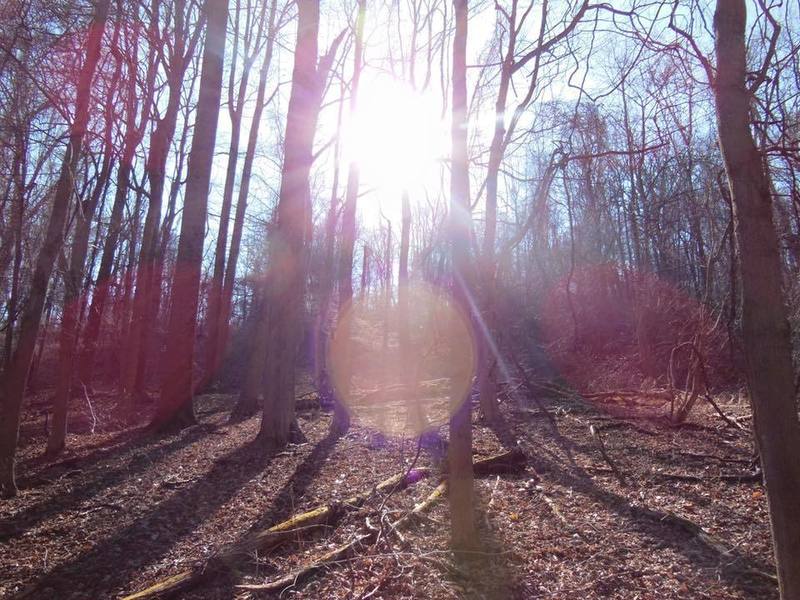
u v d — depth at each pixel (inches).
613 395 538.6
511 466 320.8
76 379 696.4
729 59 119.3
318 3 418.3
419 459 347.3
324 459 352.5
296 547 217.3
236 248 827.4
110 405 639.1
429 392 581.6
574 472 308.2
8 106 335.0
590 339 725.3
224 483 306.2
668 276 669.9
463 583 184.2
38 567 205.8
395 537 220.1
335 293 1045.2
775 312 112.0
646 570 192.2
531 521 238.8
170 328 493.4
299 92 410.3
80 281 464.1
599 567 195.5
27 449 418.3
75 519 254.5
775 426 110.3
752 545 206.2
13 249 432.1
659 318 624.1
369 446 387.9
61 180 296.0
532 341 765.9
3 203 388.8
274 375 403.5
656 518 235.8
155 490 296.2
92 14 307.7
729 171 118.0
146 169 705.6
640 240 685.3
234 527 240.8
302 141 410.3
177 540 229.1
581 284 784.9
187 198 487.5
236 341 1108.5
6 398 292.4
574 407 503.2
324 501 264.8
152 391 773.3
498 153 195.8
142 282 638.5
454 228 197.5
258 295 1264.8
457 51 196.4
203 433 462.6
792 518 108.2
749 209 114.7
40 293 297.0
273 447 389.1
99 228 729.0
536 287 845.2
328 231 809.5
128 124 544.7
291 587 184.2
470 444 205.2
